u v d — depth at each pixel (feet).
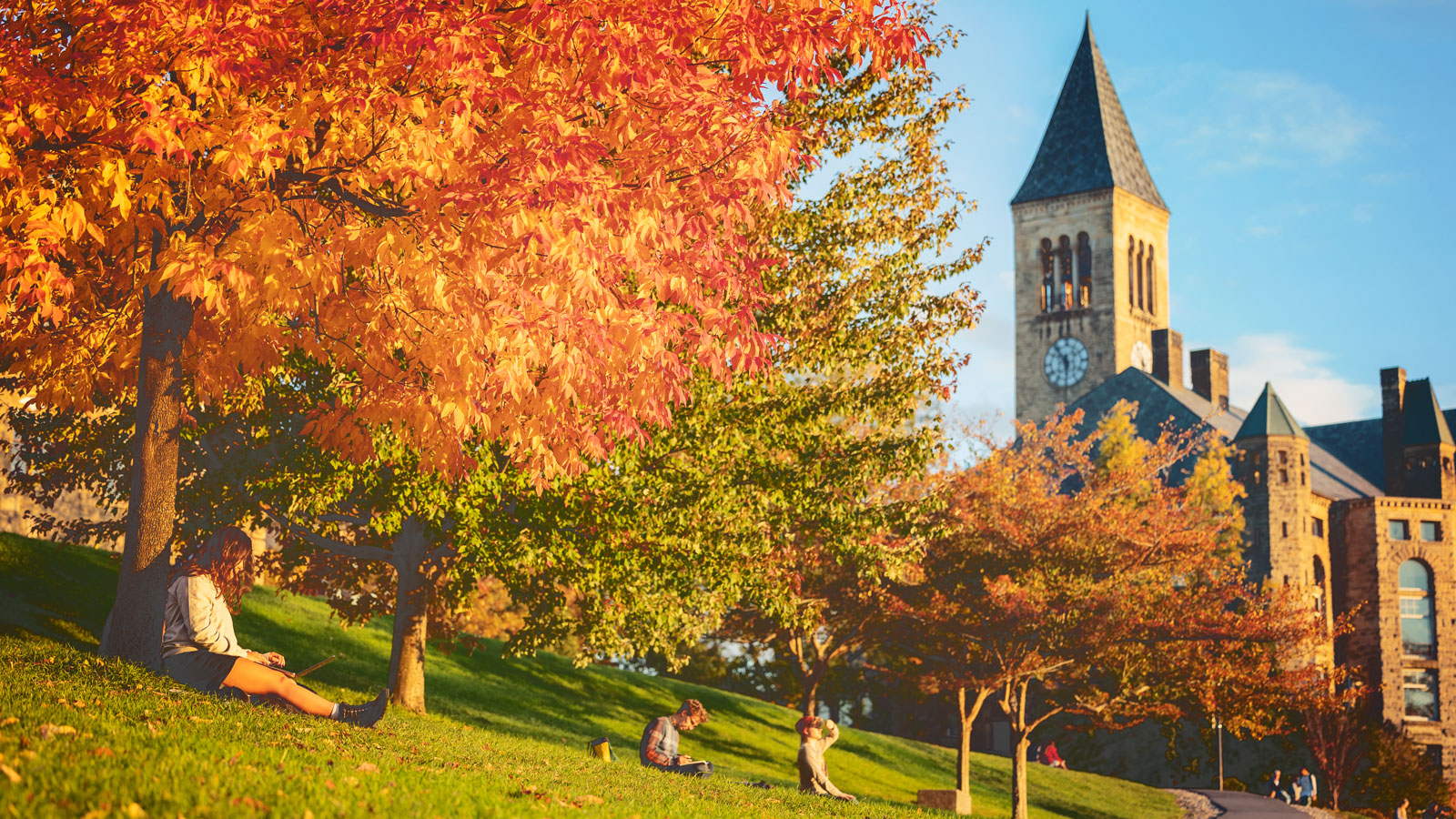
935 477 103.86
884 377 68.28
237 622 85.56
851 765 116.06
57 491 60.90
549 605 64.49
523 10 31.27
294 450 50.83
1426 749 228.43
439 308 33.12
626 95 31.99
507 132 31.01
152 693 28.73
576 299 32.42
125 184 29.48
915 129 65.16
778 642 127.24
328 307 35.99
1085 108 356.59
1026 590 99.76
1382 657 230.89
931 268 67.62
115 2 28.96
